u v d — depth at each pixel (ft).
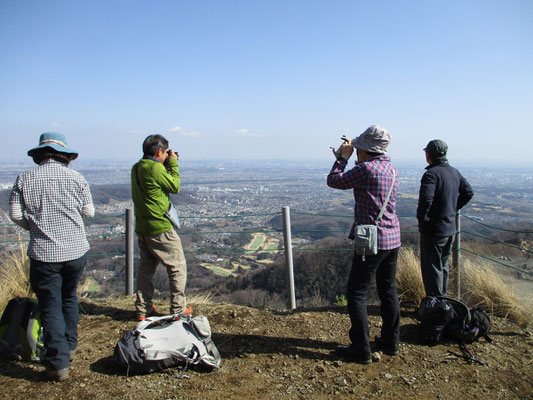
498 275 12.64
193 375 8.00
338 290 19.25
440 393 7.51
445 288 10.96
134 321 11.02
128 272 14.03
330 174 8.61
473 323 9.59
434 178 9.99
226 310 11.93
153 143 9.87
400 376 8.09
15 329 8.36
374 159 8.48
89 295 14.74
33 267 7.59
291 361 8.73
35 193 7.59
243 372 8.20
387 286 8.84
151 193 9.75
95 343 9.48
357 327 8.52
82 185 8.00
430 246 10.44
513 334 10.28
